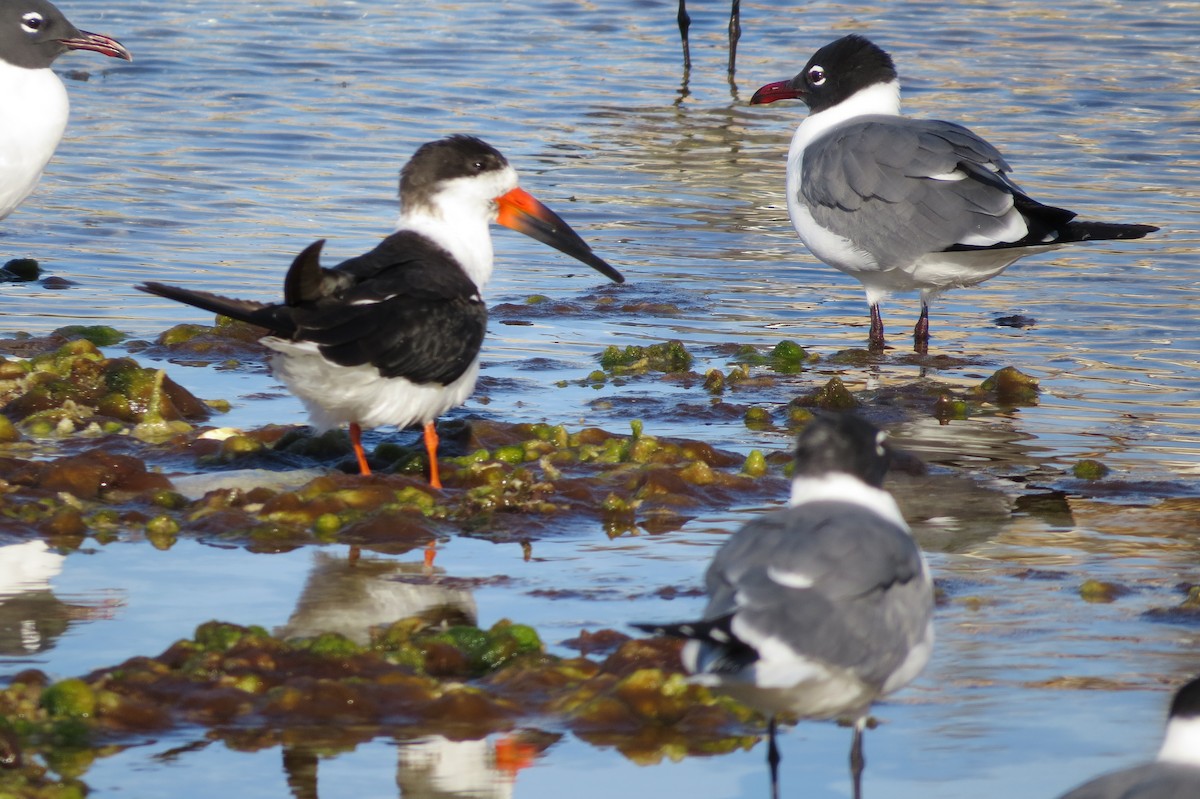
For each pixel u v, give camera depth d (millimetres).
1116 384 16016
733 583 7594
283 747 8477
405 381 12094
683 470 12898
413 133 26156
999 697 9148
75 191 22281
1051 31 34375
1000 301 19078
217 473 12875
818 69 18688
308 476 12875
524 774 8281
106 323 17297
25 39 17781
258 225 20922
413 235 13023
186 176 23234
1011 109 27859
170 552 11266
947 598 10609
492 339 17359
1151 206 22453
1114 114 27672
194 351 16516
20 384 14531
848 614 7535
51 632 9797
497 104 28406
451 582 10836
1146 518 12312
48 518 11656
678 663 9414
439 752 8477
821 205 17234
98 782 8031
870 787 8164
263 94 28500
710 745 8688
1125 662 9602
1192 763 6910
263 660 9242
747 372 16219
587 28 35188
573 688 9164
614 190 23359
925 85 29484
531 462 13297
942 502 12672
